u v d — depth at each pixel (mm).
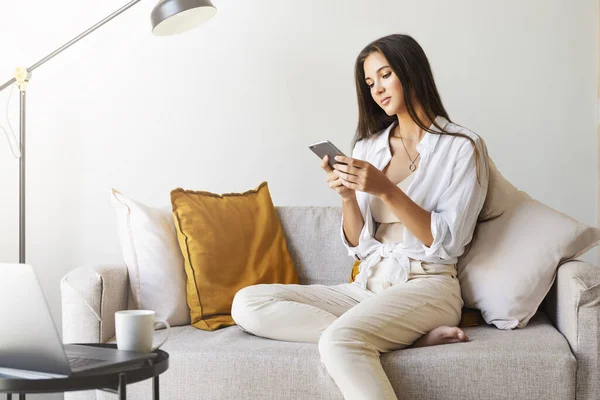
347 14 2695
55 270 2777
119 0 2783
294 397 1510
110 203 2779
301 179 2727
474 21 2631
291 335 1668
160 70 2775
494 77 2625
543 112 2602
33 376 1053
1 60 2762
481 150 1823
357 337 1473
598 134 2549
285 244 2203
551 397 1428
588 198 2578
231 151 2754
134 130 2783
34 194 2777
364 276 1814
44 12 2789
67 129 2791
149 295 1943
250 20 2744
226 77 2756
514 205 1861
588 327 1473
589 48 2572
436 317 1650
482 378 1447
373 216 1900
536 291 1713
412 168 1885
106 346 1316
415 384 1467
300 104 2725
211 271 2002
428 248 1735
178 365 1577
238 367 1543
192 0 2111
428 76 1881
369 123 2006
